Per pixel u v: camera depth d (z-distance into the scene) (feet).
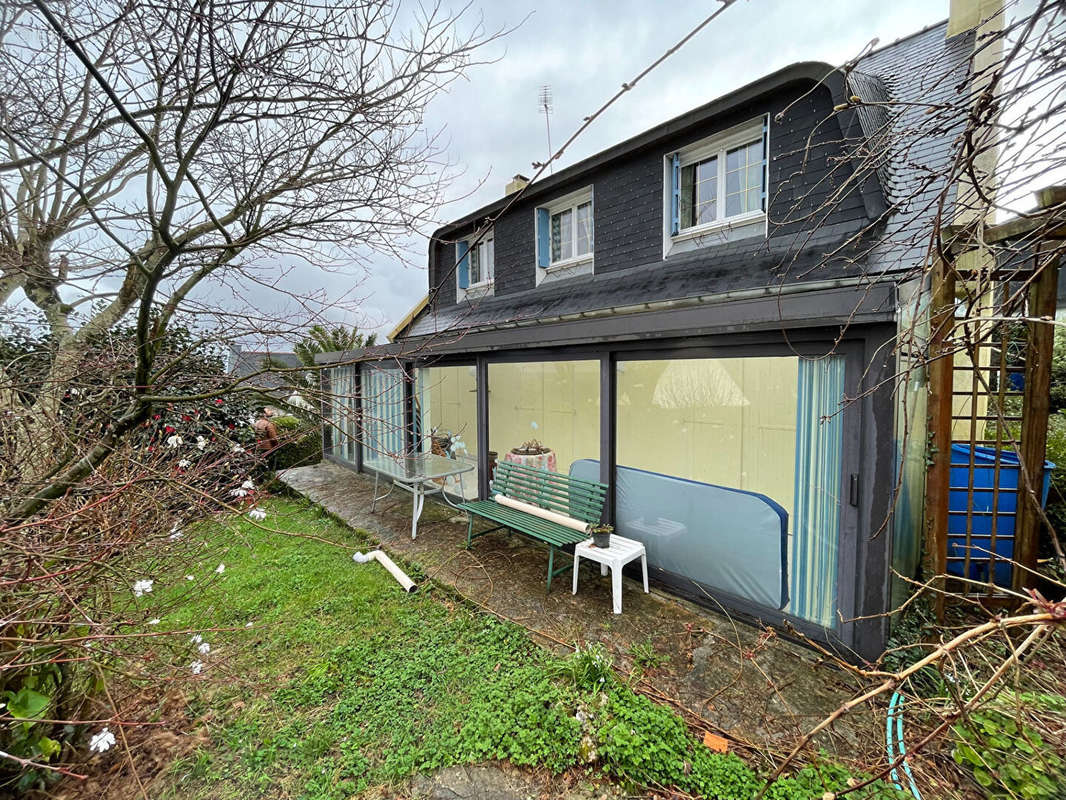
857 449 8.82
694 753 6.94
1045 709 5.40
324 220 9.14
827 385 9.32
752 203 16.67
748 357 10.53
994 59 13.15
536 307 21.15
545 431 18.67
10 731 6.15
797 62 14.39
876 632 8.61
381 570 13.80
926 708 5.40
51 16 4.94
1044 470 10.80
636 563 13.01
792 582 10.00
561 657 9.34
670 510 12.25
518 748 7.07
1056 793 4.77
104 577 7.38
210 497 8.23
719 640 9.99
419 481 16.74
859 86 13.70
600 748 6.89
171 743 7.45
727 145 17.25
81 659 6.11
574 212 23.48
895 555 8.87
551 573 12.16
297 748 7.28
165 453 9.45
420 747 7.27
